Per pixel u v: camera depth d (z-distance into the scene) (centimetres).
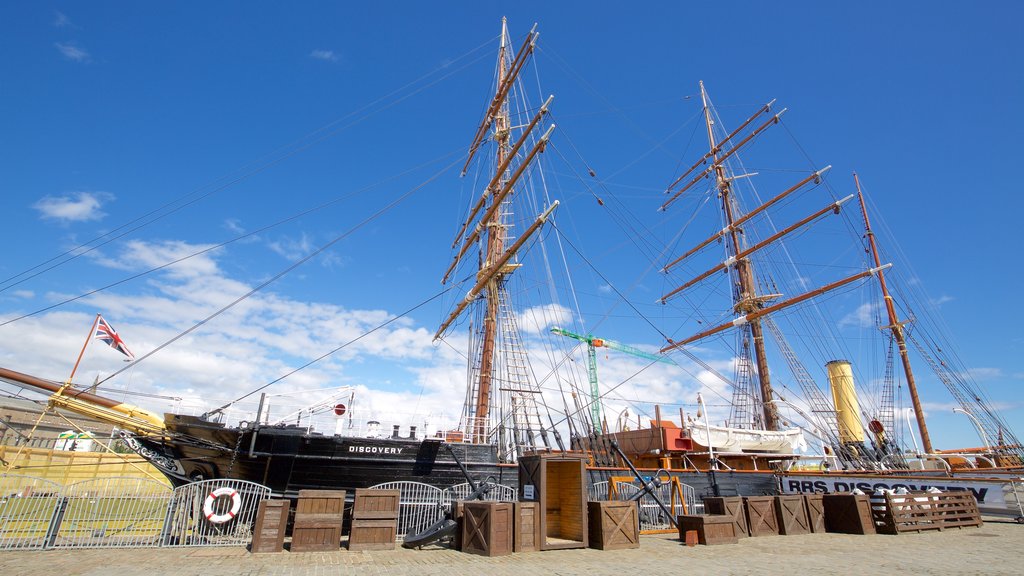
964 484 2314
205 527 1382
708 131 5069
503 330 3064
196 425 1800
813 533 1756
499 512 1253
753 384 4191
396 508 1348
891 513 1752
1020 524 2061
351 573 988
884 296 4097
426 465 1867
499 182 3509
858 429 3638
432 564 1099
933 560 1188
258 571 991
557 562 1144
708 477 2402
